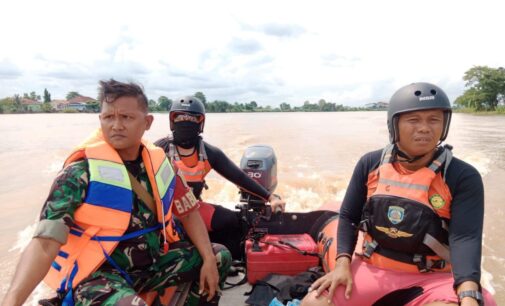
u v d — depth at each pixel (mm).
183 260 2102
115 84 1854
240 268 3191
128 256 1874
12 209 6035
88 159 1787
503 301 3219
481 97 58812
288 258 2887
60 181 1708
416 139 1932
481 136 17734
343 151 12469
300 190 7434
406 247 1989
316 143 14508
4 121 37969
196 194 3201
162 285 2078
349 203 2303
